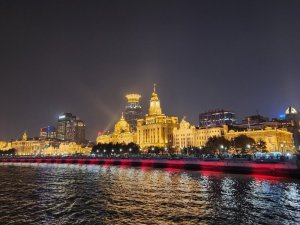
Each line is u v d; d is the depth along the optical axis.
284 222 55.53
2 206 71.00
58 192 92.06
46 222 57.12
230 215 60.62
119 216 60.88
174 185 103.00
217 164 149.50
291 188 91.81
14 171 184.00
